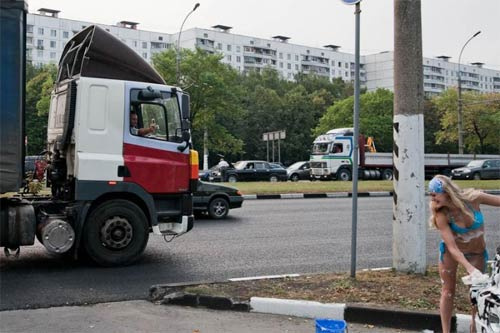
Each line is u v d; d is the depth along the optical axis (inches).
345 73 5251.0
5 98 300.8
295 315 235.0
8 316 231.0
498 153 2748.5
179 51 1807.3
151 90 345.4
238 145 2127.2
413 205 289.6
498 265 161.3
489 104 2287.2
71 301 255.1
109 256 334.6
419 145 289.6
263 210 680.4
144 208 350.3
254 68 4205.2
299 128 3088.1
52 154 361.4
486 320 156.2
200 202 575.8
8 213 312.8
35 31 3892.7
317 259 369.1
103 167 331.9
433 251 411.5
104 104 335.3
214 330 214.4
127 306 248.2
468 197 194.9
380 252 399.5
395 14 290.8
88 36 348.5
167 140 353.4
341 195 962.7
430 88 5260.8
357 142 275.9
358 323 228.4
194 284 269.3
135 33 4180.6
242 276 314.0
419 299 241.4
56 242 320.8
